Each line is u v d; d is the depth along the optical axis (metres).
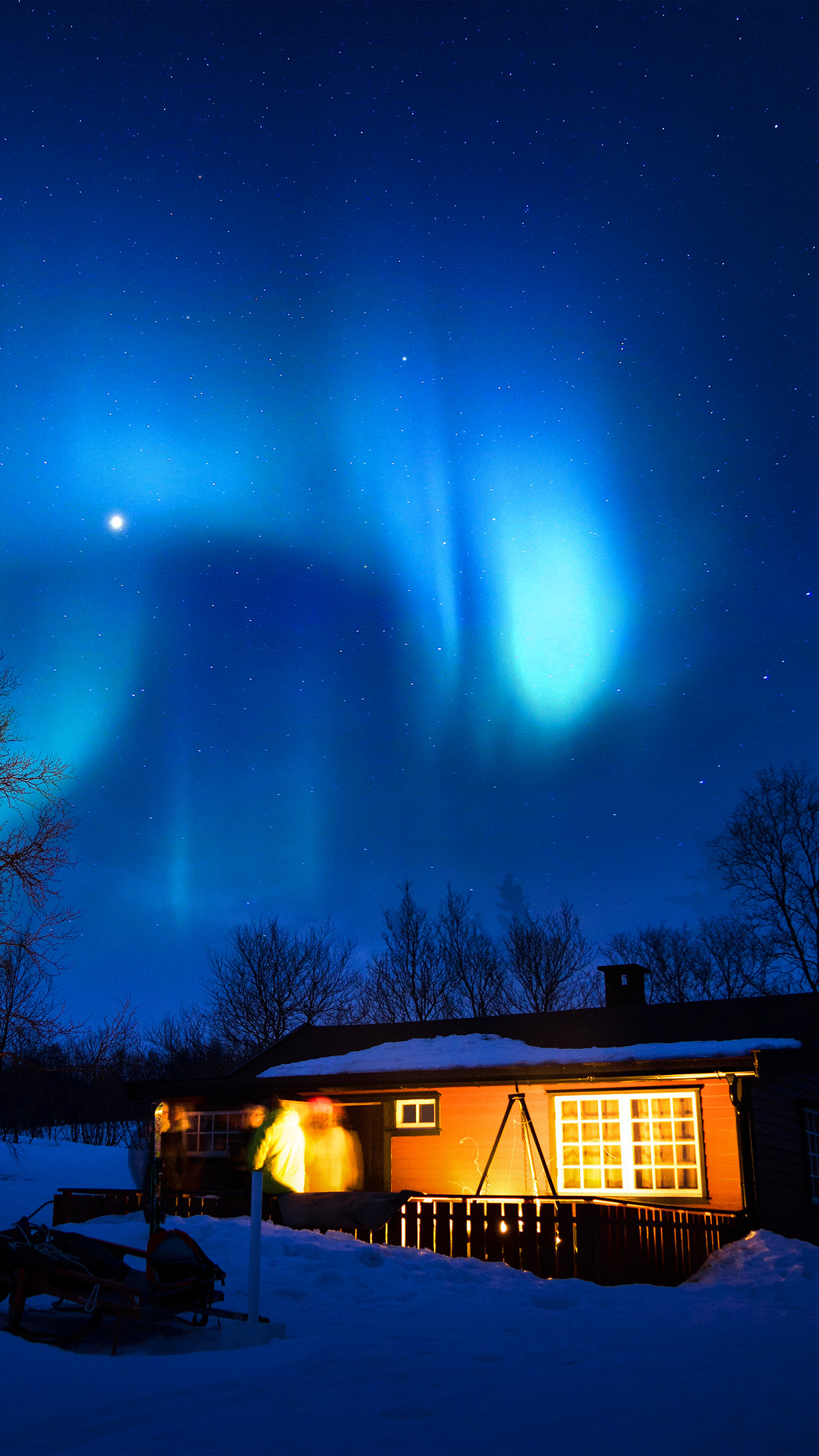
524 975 45.62
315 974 46.16
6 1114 31.45
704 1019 17.83
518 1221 12.34
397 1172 17.66
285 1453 4.48
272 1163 18.23
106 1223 13.17
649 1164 15.93
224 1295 8.90
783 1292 11.35
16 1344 6.41
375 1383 5.88
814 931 38.47
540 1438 4.81
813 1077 17.94
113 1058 20.28
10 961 18.62
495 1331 8.20
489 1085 16.95
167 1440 4.62
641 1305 10.01
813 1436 5.02
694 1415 5.32
